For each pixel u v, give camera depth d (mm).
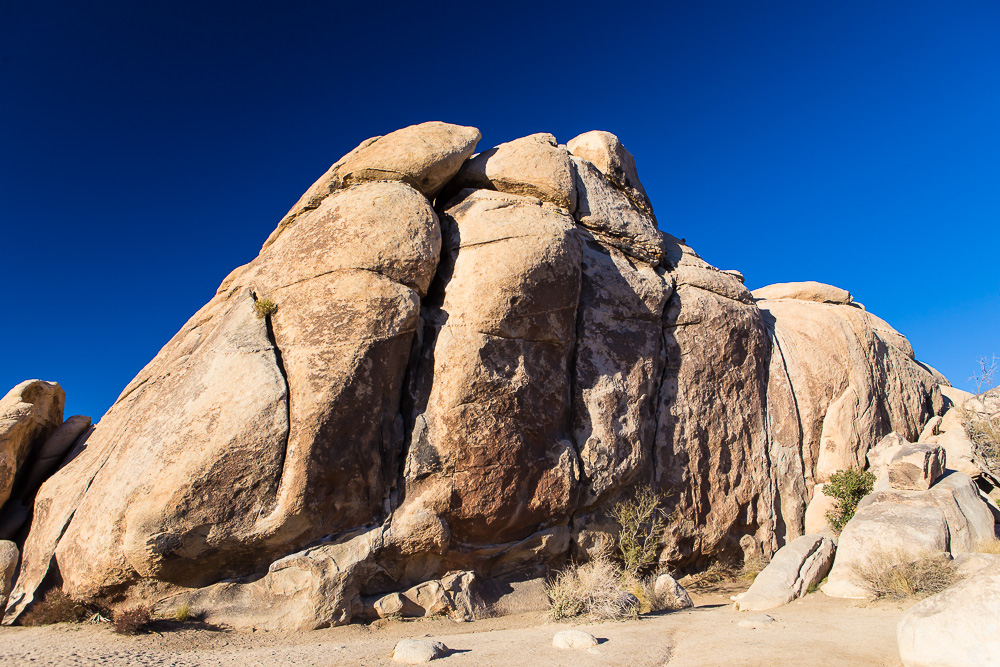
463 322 14898
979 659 6316
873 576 13094
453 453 14109
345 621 12453
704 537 17688
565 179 18281
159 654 9766
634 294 18281
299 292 14273
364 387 13594
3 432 14438
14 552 13188
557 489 15148
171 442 12523
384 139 17203
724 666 7945
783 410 19938
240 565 12500
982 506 15914
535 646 9680
